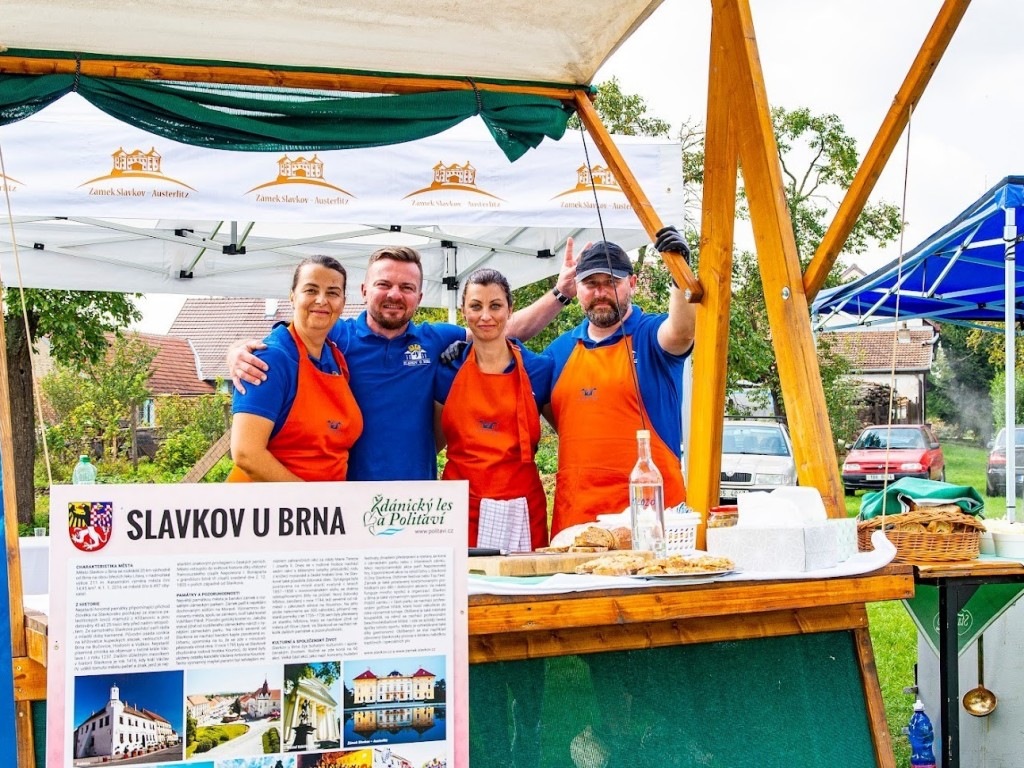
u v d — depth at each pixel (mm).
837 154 21219
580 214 5121
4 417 2035
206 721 1627
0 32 2916
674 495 3656
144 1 2850
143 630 1617
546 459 12414
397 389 3553
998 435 14516
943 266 7660
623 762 2322
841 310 9055
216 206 4816
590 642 2312
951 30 2811
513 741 2244
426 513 1749
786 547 2439
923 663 4141
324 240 6281
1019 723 3744
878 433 17266
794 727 2475
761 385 17828
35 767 1983
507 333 4074
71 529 1603
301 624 1677
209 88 3195
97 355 17297
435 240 6836
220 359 27531
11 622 1991
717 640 2428
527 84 3506
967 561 3379
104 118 4742
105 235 6195
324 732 1670
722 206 3303
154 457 19469
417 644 1725
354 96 3342
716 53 3287
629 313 3859
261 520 1674
